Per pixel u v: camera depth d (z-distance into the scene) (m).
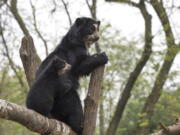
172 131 5.43
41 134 7.77
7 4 19.19
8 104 6.62
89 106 9.07
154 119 19.75
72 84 10.01
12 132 21.62
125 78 23.34
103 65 10.00
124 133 24.84
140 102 25.25
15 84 21.16
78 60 10.50
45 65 10.06
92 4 19.39
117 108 17.58
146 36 17.25
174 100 18.84
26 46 10.44
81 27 11.22
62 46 10.69
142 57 17.23
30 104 8.66
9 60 20.11
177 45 16.00
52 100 8.88
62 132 8.12
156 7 17.05
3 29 19.98
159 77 17.72
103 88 21.03
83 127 9.20
